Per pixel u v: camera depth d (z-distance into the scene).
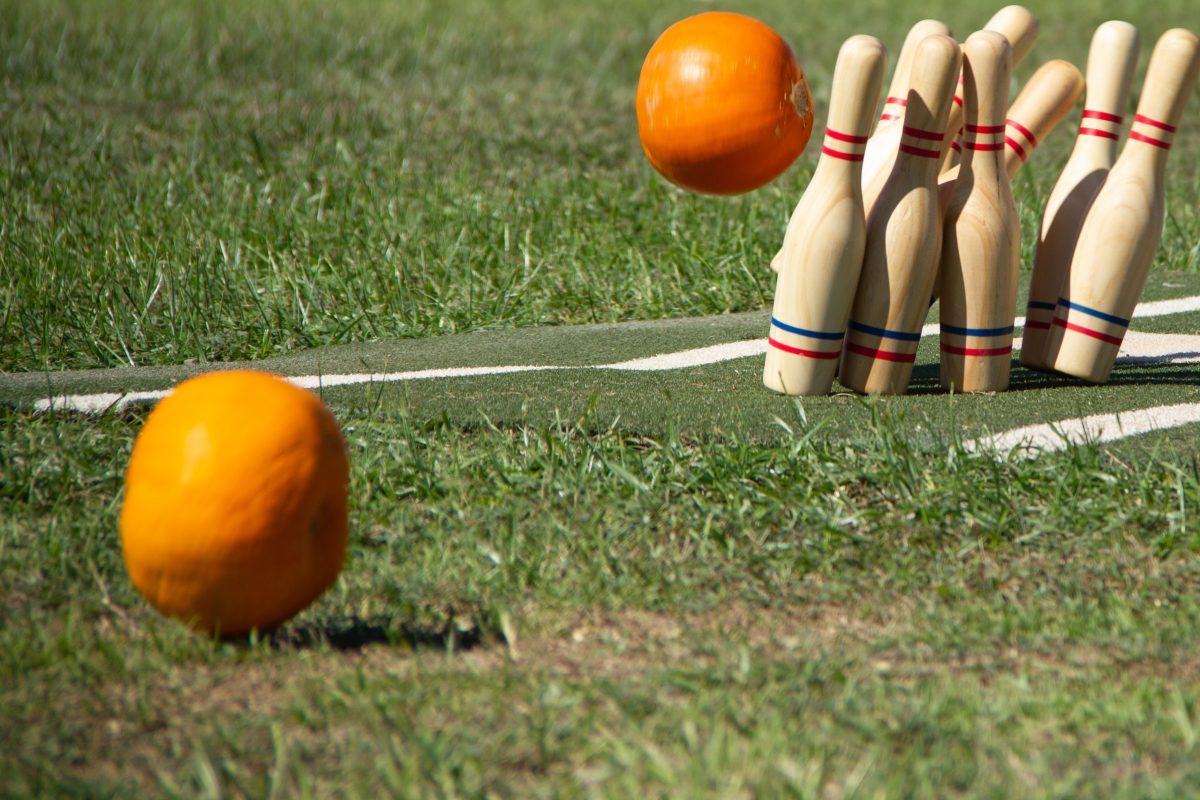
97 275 10.45
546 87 20.25
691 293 10.78
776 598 5.16
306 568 4.54
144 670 4.48
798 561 5.44
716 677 4.38
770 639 4.80
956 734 4.06
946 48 6.62
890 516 5.85
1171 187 14.75
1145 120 7.01
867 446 6.36
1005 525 5.72
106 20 23.45
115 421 7.07
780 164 6.88
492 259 11.36
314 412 4.55
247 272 10.57
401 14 25.94
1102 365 7.27
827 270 6.89
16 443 6.65
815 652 4.68
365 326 9.91
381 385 7.50
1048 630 4.85
